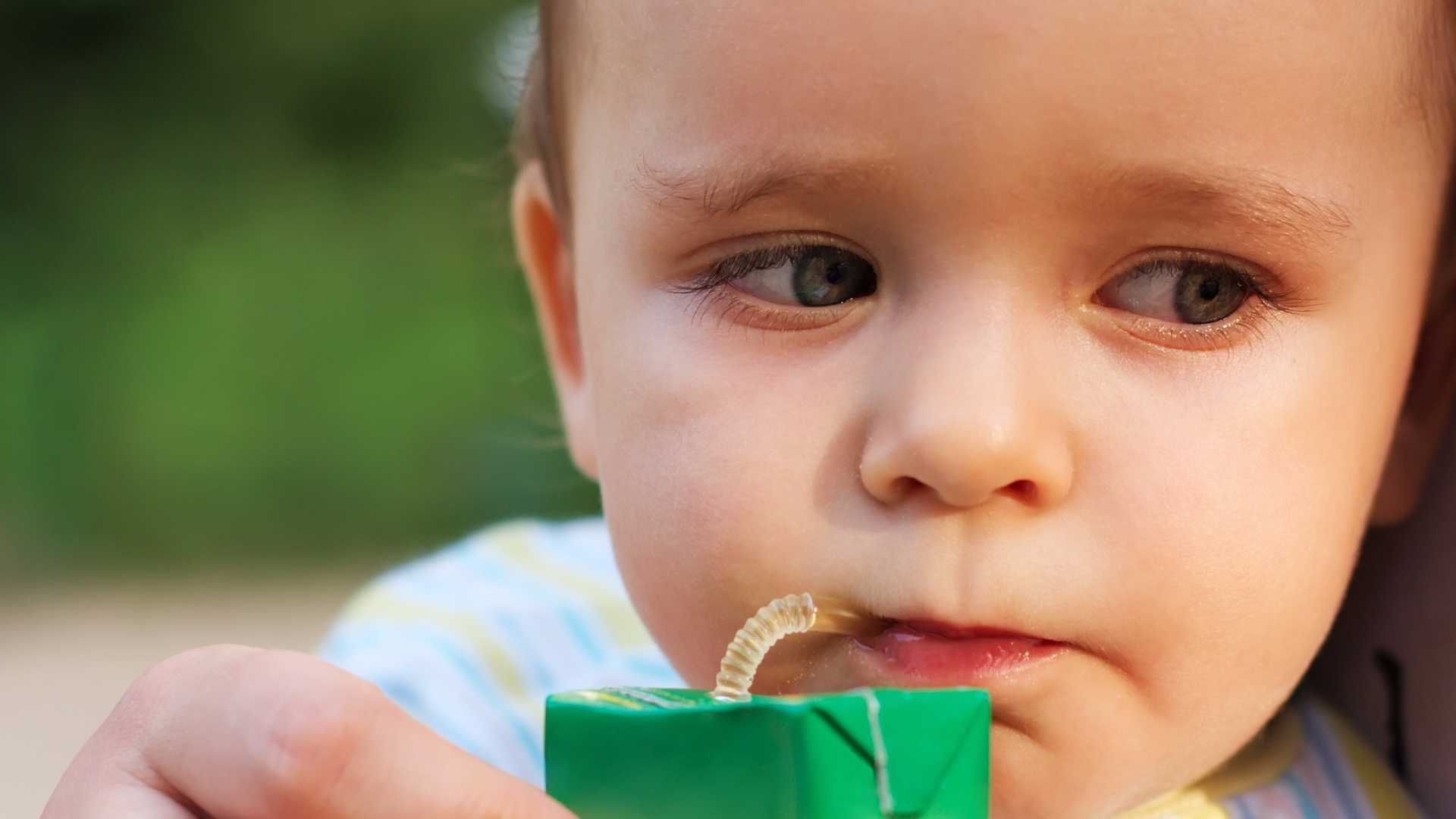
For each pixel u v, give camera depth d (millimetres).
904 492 333
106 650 1101
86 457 1622
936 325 333
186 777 317
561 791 311
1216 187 333
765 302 352
